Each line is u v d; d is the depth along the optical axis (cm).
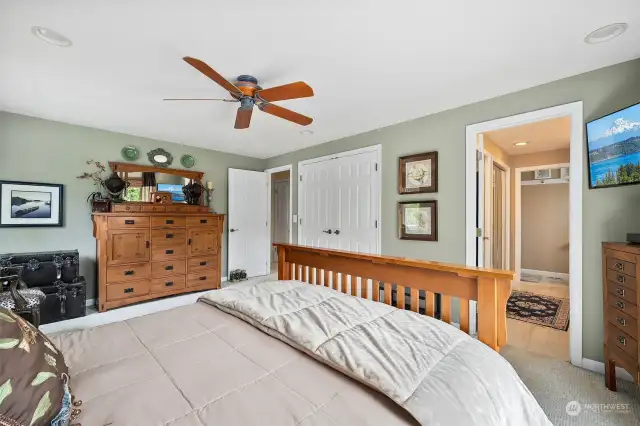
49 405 69
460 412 81
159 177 411
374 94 256
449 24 163
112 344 123
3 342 69
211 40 179
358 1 146
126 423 77
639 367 162
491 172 364
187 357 113
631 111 184
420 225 311
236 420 79
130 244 348
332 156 409
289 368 106
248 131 368
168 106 284
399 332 124
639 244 176
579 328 219
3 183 304
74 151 346
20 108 293
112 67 212
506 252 463
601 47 185
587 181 217
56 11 153
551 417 165
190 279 399
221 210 479
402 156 328
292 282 204
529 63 205
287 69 213
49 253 310
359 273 196
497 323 138
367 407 85
